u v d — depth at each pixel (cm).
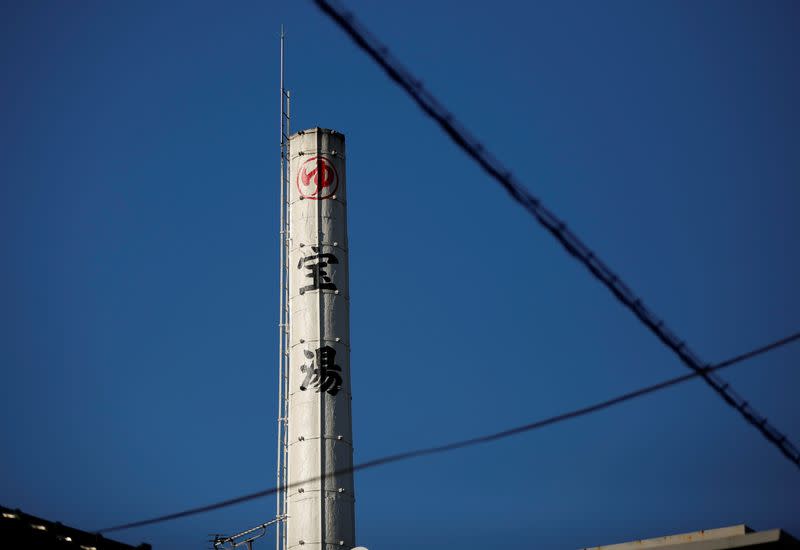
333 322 6072
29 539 4156
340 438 5875
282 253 6288
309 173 6350
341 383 5975
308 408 5912
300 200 6322
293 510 5766
